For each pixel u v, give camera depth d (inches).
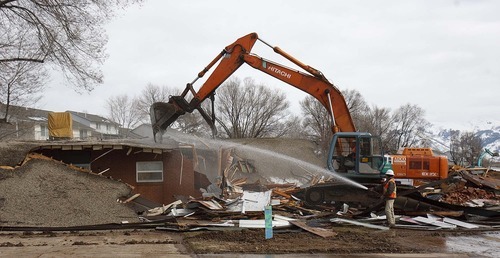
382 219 561.0
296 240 444.5
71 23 813.9
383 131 3331.7
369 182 652.7
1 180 538.0
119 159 693.9
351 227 534.0
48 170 559.8
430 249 415.5
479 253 401.1
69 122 1059.3
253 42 718.5
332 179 757.3
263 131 2792.8
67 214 507.2
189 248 404.2
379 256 385.4
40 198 522.3
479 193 828.0
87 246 406.9
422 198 617.9
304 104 2915.8
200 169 877.8
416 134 3622.0
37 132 2440.9
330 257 378.9
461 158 2508.6
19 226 480.1
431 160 820.6
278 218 533.6
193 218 542.6
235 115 2748.5
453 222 554.6
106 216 514.0
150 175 704.4
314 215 589.3
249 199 624.7
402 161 831.1
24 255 369.4
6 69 882.1
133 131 1886.1
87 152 685.3
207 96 725.9
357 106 3193.9
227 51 719.1
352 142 665.0
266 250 397.7
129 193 569.9
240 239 442.9
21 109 1851.6
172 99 715.4
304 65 705.0
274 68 711.7
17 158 672.4
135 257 367.2
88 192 542.6
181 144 821.2
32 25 823.1
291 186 864.3
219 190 756.0
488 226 547.5
